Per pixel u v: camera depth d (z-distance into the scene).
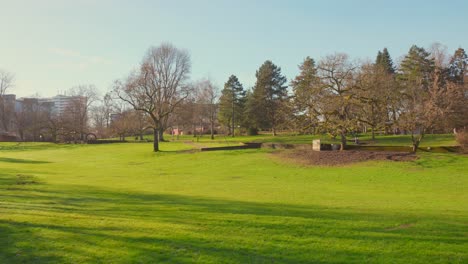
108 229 9.63
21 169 34.00
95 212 12.19
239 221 10.81
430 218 11.89
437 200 17.88
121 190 20.33
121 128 83.50
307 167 33.62
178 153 48.00
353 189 22.50
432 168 31.20
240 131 99.06
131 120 82.62
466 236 9.40
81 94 91.69
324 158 36.84
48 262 7.37
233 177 29.34
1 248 8.10
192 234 9.28
